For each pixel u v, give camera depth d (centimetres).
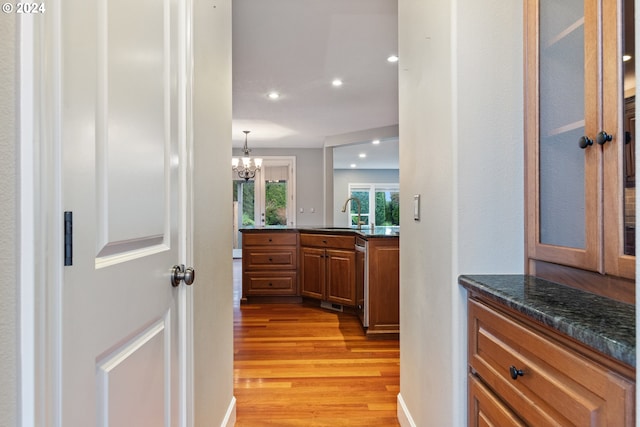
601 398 65
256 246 445
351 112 490
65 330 65
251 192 800
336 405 204
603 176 89
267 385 227
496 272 122
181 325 120
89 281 72
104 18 77
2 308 54
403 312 189
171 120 113
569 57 103
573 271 102
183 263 122
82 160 70
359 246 359
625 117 84
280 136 648
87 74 71
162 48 107
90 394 73
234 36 279
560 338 76
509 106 122
